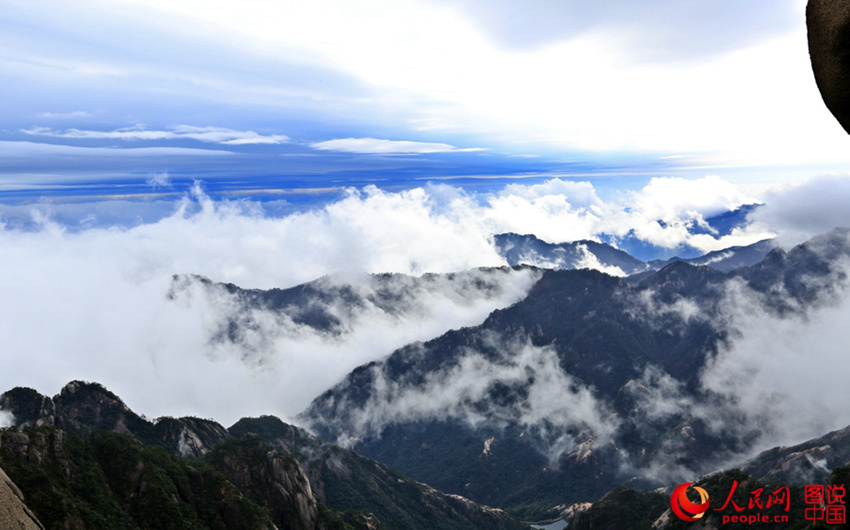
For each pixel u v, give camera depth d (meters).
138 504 116.50
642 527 172.62
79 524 97.69
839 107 8.76
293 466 158.88
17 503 11.74
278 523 147.88
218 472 138.88
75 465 114.75
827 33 8.29
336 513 171.38
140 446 132.62
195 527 118.12
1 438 105.25
